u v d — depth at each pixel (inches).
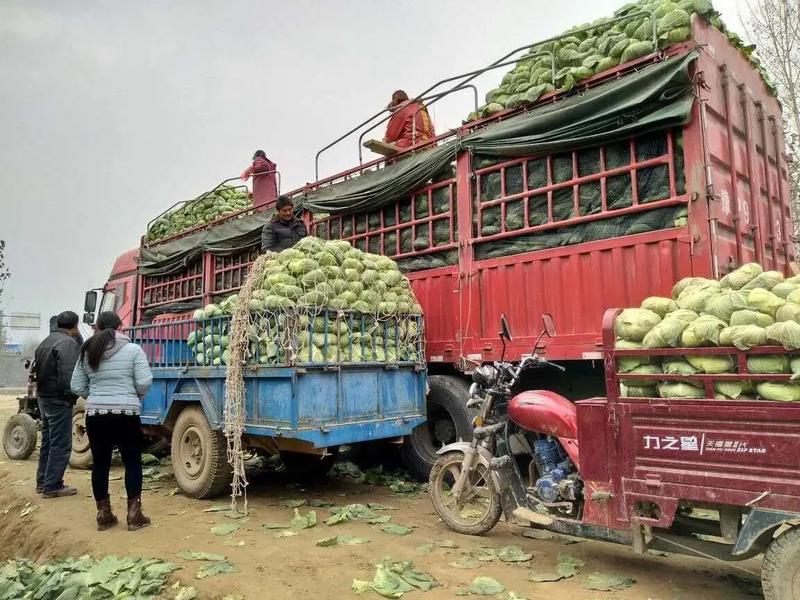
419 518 193.9
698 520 130.1
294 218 288.2
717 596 128.5
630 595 129.1
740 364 115.5
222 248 379.9
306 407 189.8
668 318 127.6
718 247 177.3
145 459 309.1
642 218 189.3
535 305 214.7
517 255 220.8
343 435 199.2
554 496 149.5
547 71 220.7
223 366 215.2
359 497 227.8
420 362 234.1
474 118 241.4
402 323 231.0
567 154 209.3
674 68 179.3
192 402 234.4
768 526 110.1
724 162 191.3
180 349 243.9
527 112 220.1
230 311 221.1
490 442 172.7
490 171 231.5
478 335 232.1
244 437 218.2
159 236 487.2
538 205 216.4
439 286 248.8
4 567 169.3
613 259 194.2
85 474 283.4
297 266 201.8
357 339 211.5
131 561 155.4
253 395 203.2
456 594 129.6
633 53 192.1
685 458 120.9
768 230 226.5
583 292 201.3
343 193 291.0
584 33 223.5
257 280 207.9
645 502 127.4
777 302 116.2
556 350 206.2
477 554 155.6
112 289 518.0
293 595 130.7
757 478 111.8
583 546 163.5
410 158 263.6
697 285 142.9
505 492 164.1
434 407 250.8
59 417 235.9
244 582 137.7
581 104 198.2
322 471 263.0
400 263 268.4
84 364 197.3
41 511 216.2
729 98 200.8
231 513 200.5
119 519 200.7
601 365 209.6
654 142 187.6
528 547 162.7
